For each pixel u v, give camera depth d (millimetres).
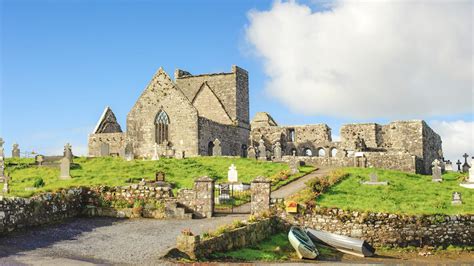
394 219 32344
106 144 69625
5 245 23562
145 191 35250
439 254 31250
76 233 27625
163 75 73438
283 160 66000
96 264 21016
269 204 33906
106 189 35188
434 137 88812
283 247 29250
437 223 32562
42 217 29031
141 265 21234
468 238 32812
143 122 73375
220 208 37344
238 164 57750
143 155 72812
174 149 69625
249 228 28531
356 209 33062
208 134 73312
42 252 22719
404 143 79500
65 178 46312
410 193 40875
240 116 82812
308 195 36531
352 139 82875
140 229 29469
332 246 30297
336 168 60156
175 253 23344
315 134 87000
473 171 46938
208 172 52438
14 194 30203
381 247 31969
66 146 59094
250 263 24219
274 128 87688
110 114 84000
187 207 34438
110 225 30578
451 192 41969
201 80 83438
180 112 71812
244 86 84625
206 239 24594
